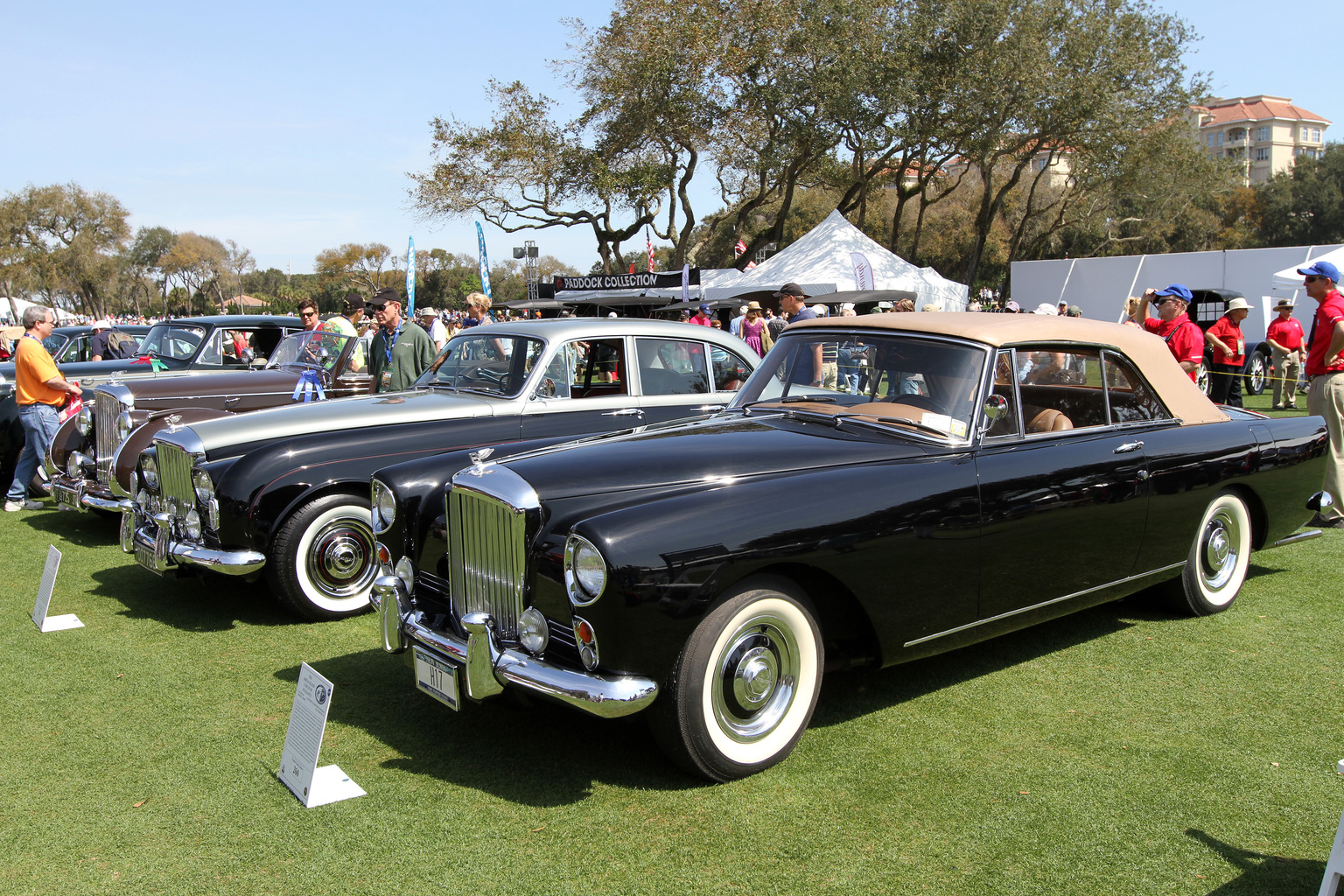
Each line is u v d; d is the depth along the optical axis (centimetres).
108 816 280
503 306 2639
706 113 2620
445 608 341
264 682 390
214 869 251
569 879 245
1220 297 1697
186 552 460
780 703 308
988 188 2962
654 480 310
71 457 670
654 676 275
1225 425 443
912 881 243
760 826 271
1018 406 364
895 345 379
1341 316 583
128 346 1130
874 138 2670
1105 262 1884
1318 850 257
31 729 343
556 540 286
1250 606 476
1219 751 318
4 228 6394
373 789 296
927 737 331
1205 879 243
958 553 332
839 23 2502
